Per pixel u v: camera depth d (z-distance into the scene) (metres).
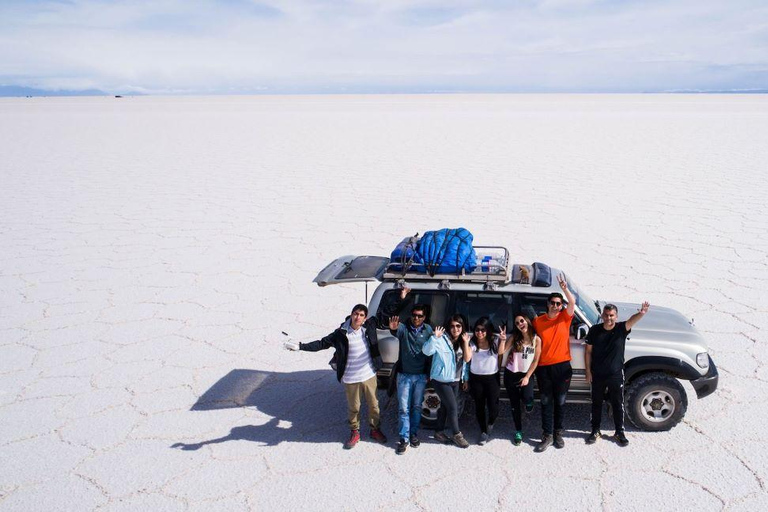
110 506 5.47
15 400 7.56
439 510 5.32
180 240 15.93
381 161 31.00
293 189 23.33
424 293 6.73
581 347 6.47
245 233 16.59
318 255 14.27
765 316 9.87
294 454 6.29
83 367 8.53
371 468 6.00
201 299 11.40
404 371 6.29
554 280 6.83
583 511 5.26
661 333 6.71
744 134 41.75
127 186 24.59
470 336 6.33
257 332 9.81
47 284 12.36
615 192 21.31
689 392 7.44
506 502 5.41
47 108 109.06
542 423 6.51
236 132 50.41
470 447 6.36
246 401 7.54
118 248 15.19
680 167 26.91
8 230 17.19
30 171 28.97
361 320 6.18
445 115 71.06
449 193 21.73
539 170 26.88
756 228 15.76
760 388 7.48
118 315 10.59
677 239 14.88
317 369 8.48
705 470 5.82
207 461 6.17
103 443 6.55
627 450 6.22
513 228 16.27
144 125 59.91
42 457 6.29
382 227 16.89
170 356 8.91
